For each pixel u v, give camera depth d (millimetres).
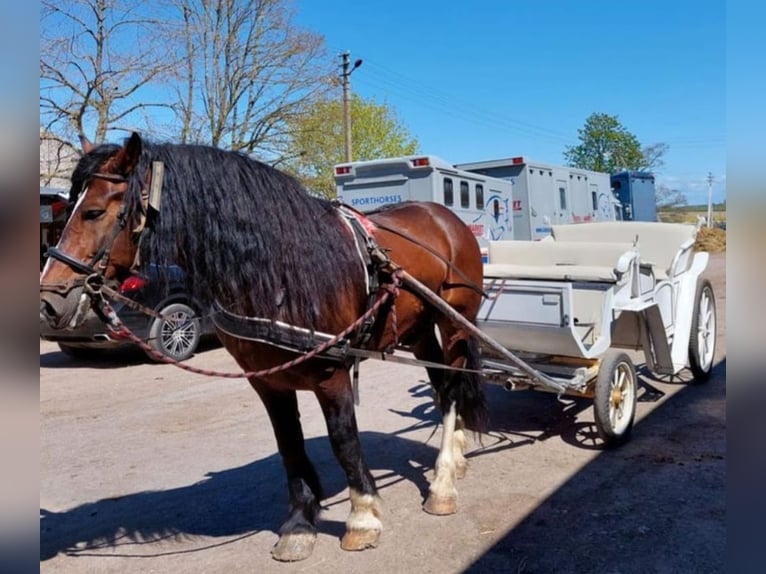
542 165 15414
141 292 2992
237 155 3209
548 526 3678
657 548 3357
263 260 3014
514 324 4754
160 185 2830
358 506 3518
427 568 3295
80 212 2717
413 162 11328
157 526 3924
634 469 4422
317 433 5633
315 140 21766
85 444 5590
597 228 6707
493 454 4855
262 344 3105
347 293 3334
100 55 15297
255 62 20047
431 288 4051
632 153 55469
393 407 6320
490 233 13266
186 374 8422
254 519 3980
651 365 5852
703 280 6461
